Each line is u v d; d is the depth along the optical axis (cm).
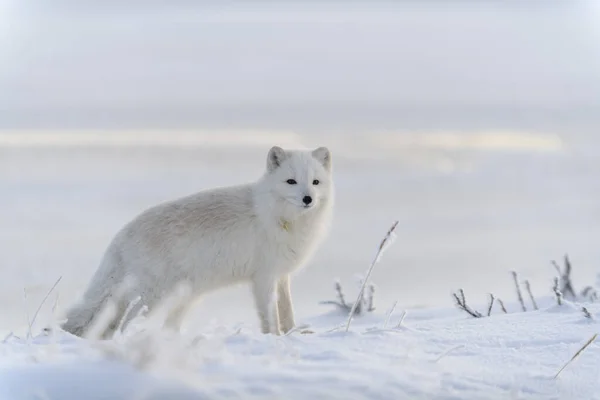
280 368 1222
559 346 1510
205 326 1789
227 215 2159
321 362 1282
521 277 4747
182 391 1105
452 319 1988
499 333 1612
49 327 1597
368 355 1357
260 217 2172
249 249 2173
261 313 2192
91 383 1132
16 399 1109
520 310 2380
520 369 1356
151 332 1281
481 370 1326
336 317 2428
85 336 2028
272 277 2202
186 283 2139
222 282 2216
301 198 2139
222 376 1168
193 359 1203
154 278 2098
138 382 1128
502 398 1200
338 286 2531
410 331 1603
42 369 1187
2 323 3212
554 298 2473
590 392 1268
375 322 2306
